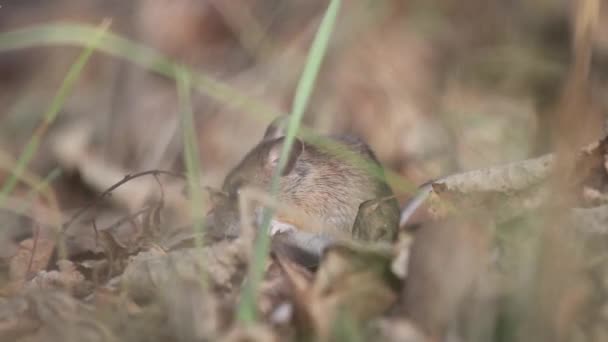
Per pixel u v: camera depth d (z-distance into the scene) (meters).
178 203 13.60
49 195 10.83
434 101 19.84
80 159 18.56
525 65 20.75
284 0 21.80
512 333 6.51
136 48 11.84
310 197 10.95
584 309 6.71
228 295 7.66
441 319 6.77
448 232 6.95
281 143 11.09
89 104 20.98
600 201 8.15
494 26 22.58
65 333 7.22
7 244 11.38
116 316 7.43
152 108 19.94
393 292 7.17
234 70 21.14
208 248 7.99
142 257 8.45
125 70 20.23
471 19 22.86
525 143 16.58
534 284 6.44
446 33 22.42
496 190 8.53
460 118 18.08
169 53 23.28
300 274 7.43
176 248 9.20
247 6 22.34
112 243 9.09
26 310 7.69
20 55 25.44
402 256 7.27
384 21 21.86
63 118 21.28
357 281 7.18
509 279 6.87
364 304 7.11
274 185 7.81
